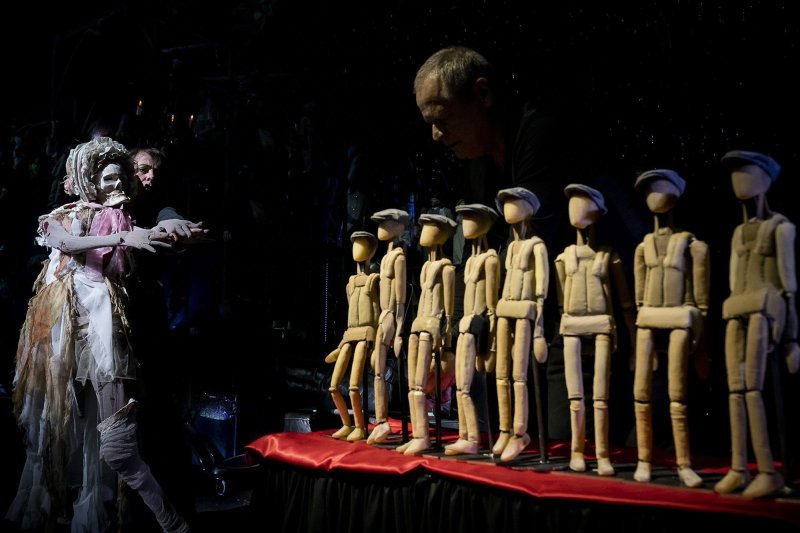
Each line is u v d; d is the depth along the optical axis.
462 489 2.28
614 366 2.87
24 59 7.81
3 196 6.62
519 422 2.39
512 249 2.48
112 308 3.38
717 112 4.01
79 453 3.73
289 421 5.28
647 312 2.08
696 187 4.01
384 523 2.50
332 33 6.35
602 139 2.90
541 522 2.03
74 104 7.28
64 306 3.31
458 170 5.63
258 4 6.80
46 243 3.47
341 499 2.67
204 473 5.24
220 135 6.57
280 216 6.53
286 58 6.79
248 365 6.08
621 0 4.30
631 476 2.14
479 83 2.83
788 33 3.76
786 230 1.85
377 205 6.18
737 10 3.88
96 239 3.34
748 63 3.88
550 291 2.89
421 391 2.71
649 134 4.21
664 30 4.14
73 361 3.31
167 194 6.02
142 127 6.56
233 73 7.11
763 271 1.88
